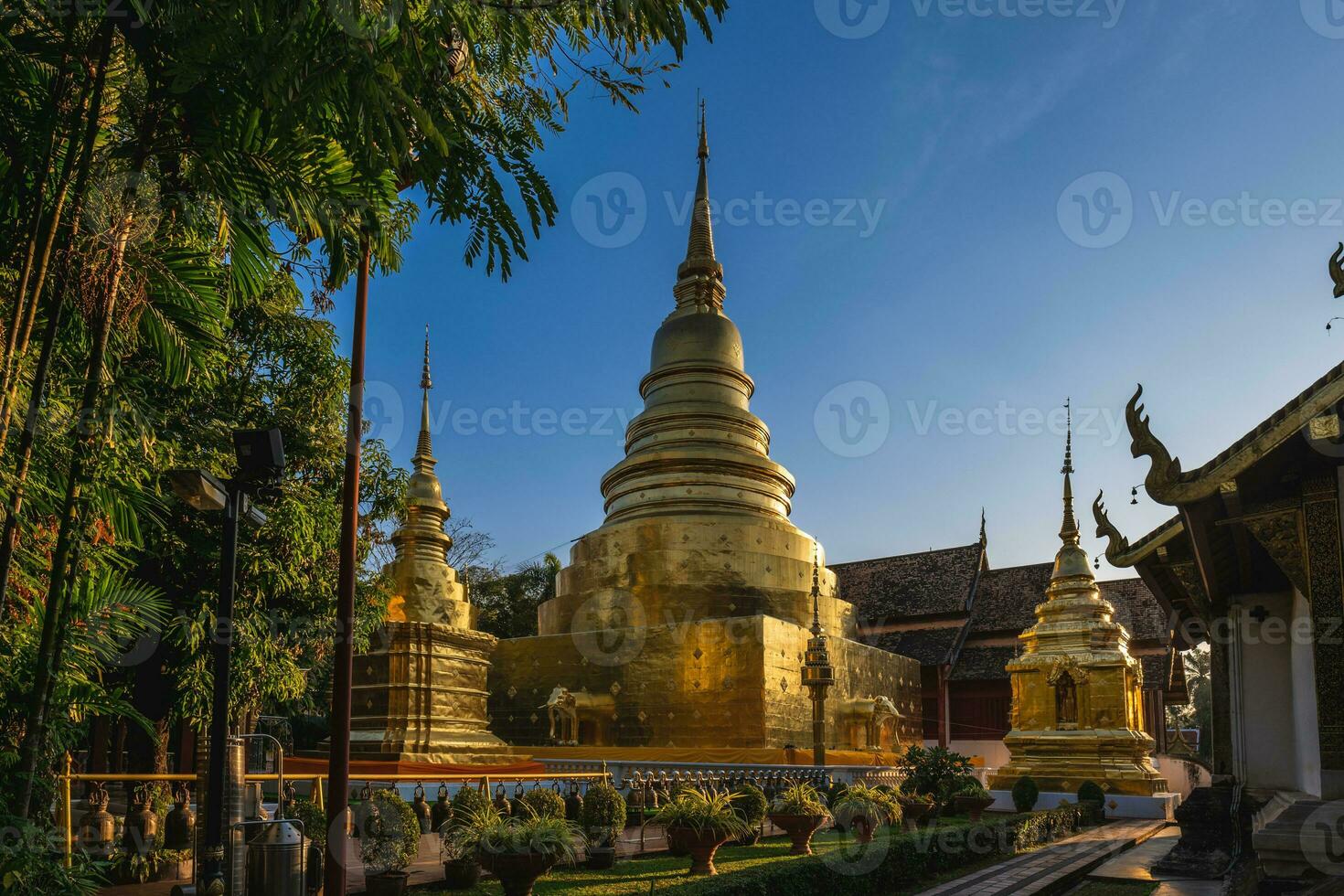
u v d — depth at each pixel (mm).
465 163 7832
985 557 50625
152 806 15328
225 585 8172
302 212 7793
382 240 8789
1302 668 12711
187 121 7293
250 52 6102
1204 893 11891
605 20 7145
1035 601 47062
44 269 6613
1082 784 27625
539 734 36375
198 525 15172
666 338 42406
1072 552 33219
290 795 16016
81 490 7965
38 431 8008
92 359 7371
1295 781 13797
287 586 16297
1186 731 54156
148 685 15656
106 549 8781
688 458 39312
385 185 7926
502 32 7199
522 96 8539
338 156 7645
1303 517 10266
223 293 9062
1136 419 10750
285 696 17422
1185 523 11234
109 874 12484
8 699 7656
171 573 15086
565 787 20891
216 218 9359
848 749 36062
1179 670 42375
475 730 27719
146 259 8047
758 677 32875
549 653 37250
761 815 18938
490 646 28797
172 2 6289
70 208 7379
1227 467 10148
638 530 37844
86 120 7465
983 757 43781
